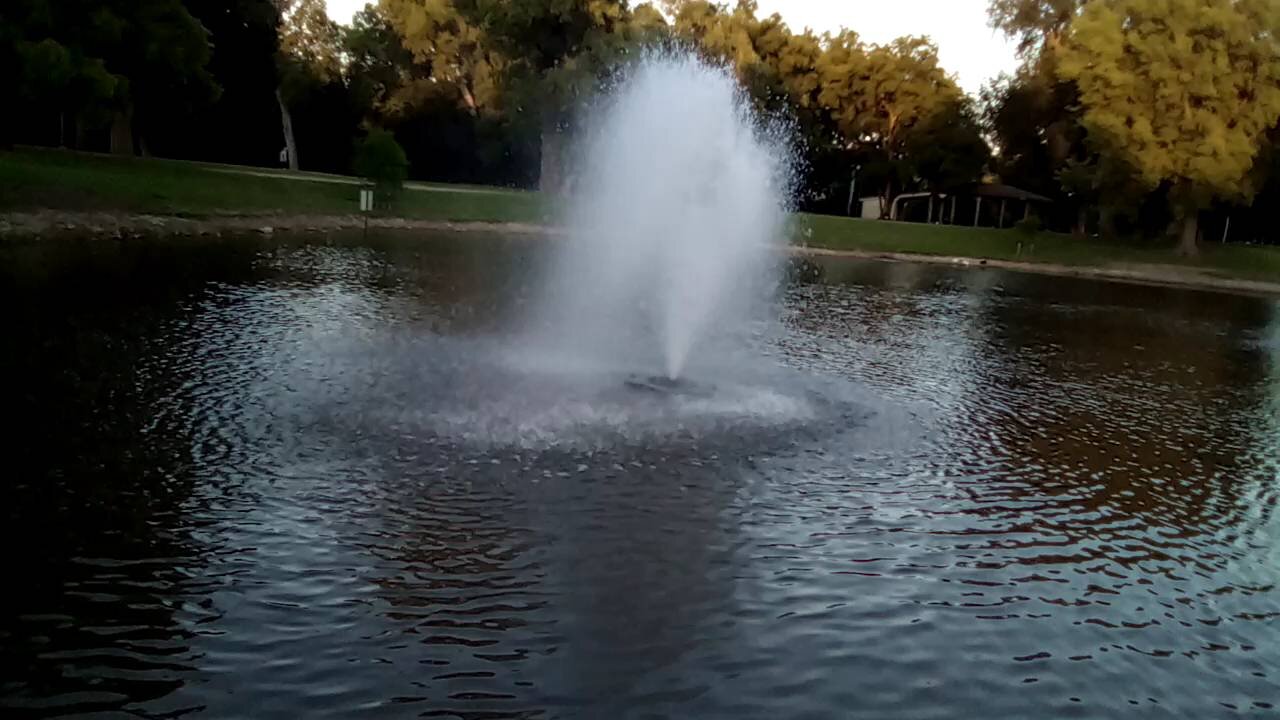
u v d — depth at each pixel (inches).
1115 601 298.2
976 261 1803.6
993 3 2325.3
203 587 265.9
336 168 2501.2
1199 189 1728.6
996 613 283.0
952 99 2549.2
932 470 415.8
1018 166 2613.2
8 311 614.9
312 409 434.3
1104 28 1721.2
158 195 1326.3
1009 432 495.5
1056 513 374.6
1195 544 352.8
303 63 2244.1
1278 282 1728.6
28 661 225.1
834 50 2546.8
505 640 248.1
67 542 286.8
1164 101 1697.8
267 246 1170.6
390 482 351.9
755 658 247.1
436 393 473.1
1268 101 1672.0
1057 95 2215.8
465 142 2586.1
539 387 496.7
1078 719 230.1
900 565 311.9
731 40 2155.5
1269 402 632.4
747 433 443.5
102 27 1259.8
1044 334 901.2
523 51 2011.6
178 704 212.5
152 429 393.4
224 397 445.7
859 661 249.3
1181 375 721.0
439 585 275.6
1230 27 1638.8
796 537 327.9
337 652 237.1
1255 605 302.0
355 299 778.8
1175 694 244.8
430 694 221.8
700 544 315.3
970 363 698.2
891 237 1946.4
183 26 1392.7
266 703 214.5
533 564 292.5
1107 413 563.2
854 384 579.2
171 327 599.5
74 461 352.2
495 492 348.5
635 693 227.6
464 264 1113.4
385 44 2416.3
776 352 671.1
